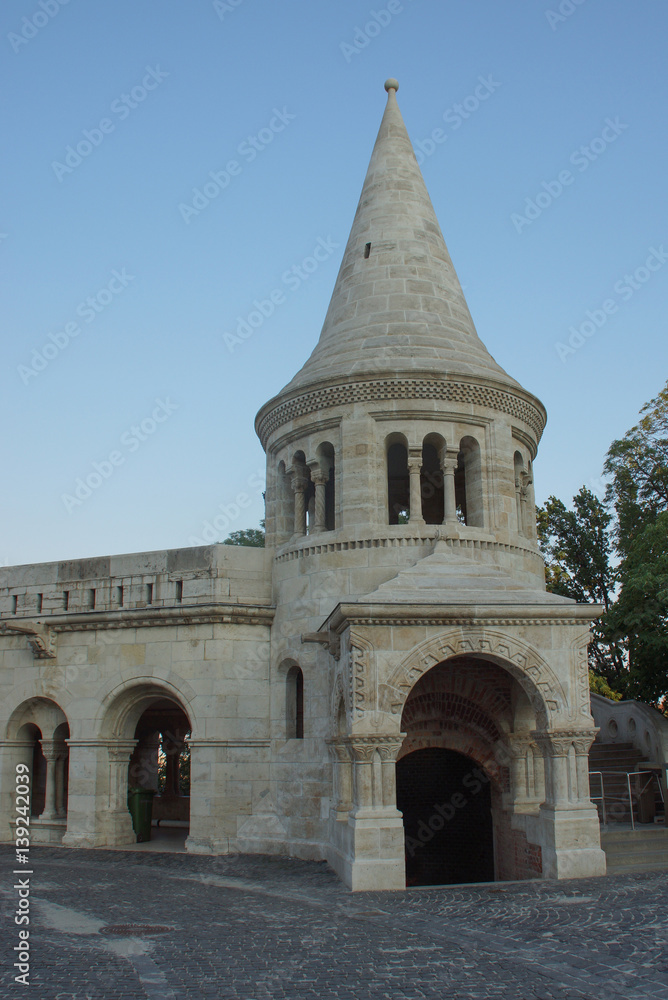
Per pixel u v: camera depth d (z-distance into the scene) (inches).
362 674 737.6
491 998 415.5
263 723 990.4
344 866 750.5
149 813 1095.6
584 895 644.1
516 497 1019.9
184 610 1005.8
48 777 1099.9
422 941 529.0
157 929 577.0
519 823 842.8
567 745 752.3
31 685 1095.6
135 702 1055.0
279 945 526.3
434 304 1081.4
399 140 1181.7
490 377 991.6
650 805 957.2
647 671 1148.5
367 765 729.0
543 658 763.4
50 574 1123.3
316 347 1117.1
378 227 1127.6
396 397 972.6
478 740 917.8
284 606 999.6
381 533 936.3
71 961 490.3
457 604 750.5
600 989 424.5
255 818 958.4
